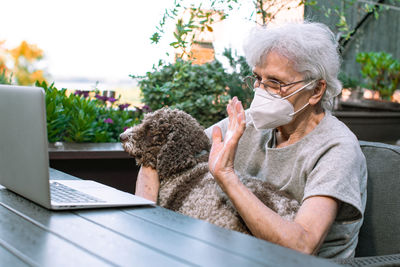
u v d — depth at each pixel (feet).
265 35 4.57
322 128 4.73
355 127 16.19
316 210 4.01
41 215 3.51
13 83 11.41
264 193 4.51
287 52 4.46
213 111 9.77
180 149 4.91
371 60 18.67
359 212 4.23
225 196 4.44
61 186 4.57
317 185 4.21
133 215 3.58
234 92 10.41
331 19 10.12
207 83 9.83
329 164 4.33
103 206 3.78
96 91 10.76
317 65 4.55
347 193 4.13
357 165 4.41
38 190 3.67
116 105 10.66
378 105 17.60
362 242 5.10
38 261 2.51
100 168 8.04
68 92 10.23
